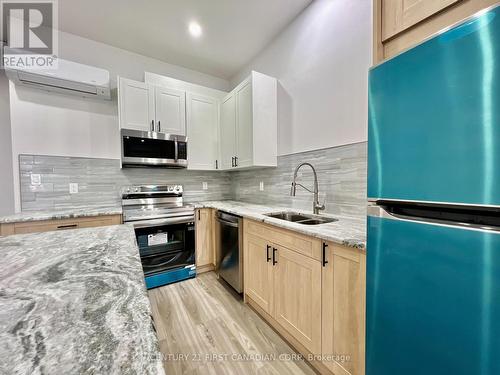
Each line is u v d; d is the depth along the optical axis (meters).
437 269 0.72
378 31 1.10
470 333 0.65
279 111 2.47
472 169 0.63
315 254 1.34
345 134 1.78
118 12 2.11
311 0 2.00
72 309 0.51
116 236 1.17
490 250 0.61
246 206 2.56
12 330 0.44
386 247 0.88
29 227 1.89
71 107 2.46
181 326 1.77
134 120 2.47
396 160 0.82
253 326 1.77
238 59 2.94
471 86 0.63
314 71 2.04
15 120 2.20
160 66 2.97
